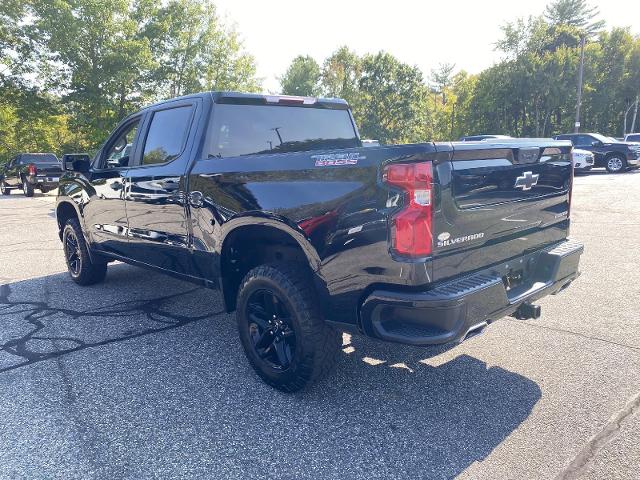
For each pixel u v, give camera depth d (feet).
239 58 132.26
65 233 19.70
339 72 206.69
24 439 9.04
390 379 11.34
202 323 15.29
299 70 226.79
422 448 8.67
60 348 13.37
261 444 8.87
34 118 107.65
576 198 43.19
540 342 13.12
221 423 9.59
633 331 13.64
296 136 14.47
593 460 8.13
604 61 164.76
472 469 8.04
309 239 9.50
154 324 15.23
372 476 7.94
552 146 11.13
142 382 11.34
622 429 8.98
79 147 122.52
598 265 20.83
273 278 10.09
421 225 8.19
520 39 152.46
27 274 21.86
